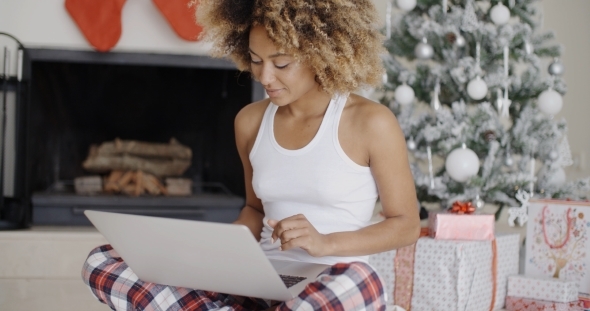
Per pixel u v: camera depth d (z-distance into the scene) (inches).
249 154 53.5
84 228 95.9
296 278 44.8
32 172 104.5
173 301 45.3
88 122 109.2
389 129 49.3
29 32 96.3
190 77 110.6
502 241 73.2
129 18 97.9
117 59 98.3
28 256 90.7
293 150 50.4
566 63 123.0
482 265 69.8
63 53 97.3
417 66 89.0
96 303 83.9
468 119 83.3
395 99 90.7
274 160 51.3
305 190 49.8
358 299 40.0
